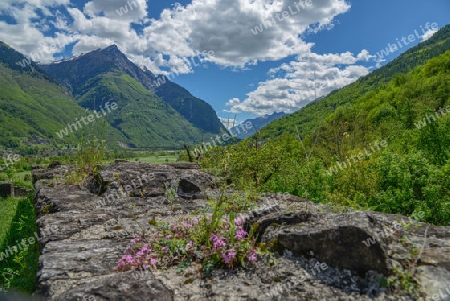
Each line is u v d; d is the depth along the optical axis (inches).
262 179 540.7
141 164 446.0
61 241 205.2
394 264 142.1
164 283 148.4
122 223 240.5
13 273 277.6
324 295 132.6
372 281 136.9
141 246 187.5
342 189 520.7
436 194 390.6
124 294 130.9
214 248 165.9
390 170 453.1
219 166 341.4
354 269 143.1
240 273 156.3
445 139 775.1
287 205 270.5
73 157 473.4
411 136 855.7
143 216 259.6
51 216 259.0
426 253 148.8
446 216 376.8
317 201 482.6
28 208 554.3
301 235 157.3
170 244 179.0
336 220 161.9
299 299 131.6
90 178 406.3
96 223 241.1
